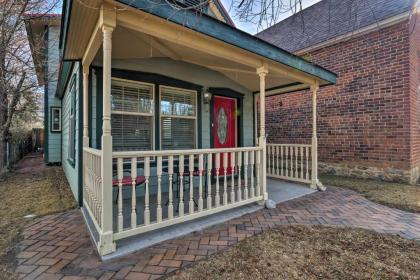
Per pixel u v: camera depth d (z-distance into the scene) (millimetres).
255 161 4336
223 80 5914
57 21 8234
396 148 5926
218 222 3357
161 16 2604
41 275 2139
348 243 2750
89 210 3305
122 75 4250
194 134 5371
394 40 5930
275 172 7027
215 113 5867
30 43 8109
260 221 3455
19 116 11195
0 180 6590
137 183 3285
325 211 3902
